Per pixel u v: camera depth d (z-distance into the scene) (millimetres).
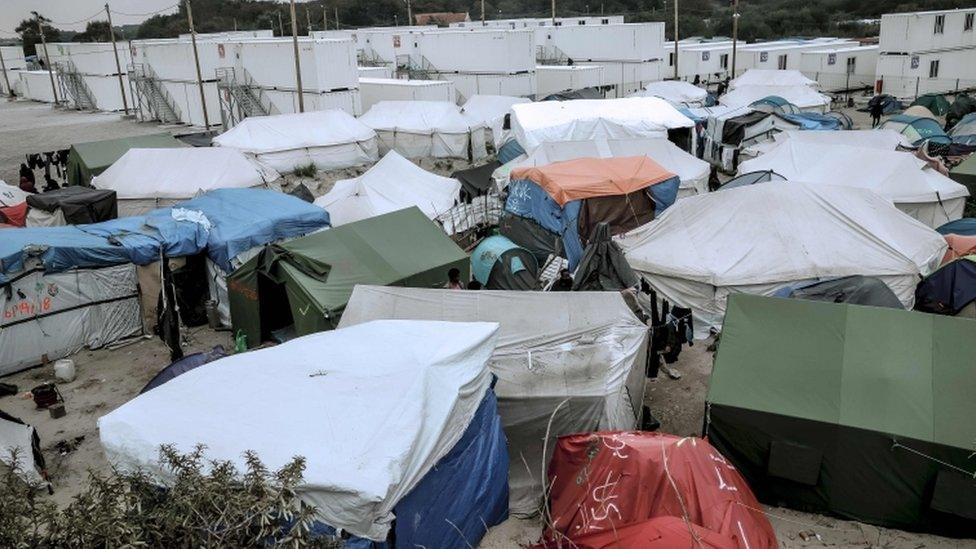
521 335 10891
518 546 8625
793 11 104625
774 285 14641
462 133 36344
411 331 9766
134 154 25047
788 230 15172
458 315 11578
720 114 33406
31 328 14477
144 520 5859
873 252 14891
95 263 15094
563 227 18062
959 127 31547
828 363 9586
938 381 9195
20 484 6578
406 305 11922
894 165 20672
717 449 9555
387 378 8211
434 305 11812
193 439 7305
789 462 9148
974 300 13820
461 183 24062
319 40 41531
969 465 8500
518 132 29266
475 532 8609
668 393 12695
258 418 7645
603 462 8625
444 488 7965
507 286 16125
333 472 6672
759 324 10266
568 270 16344
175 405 7996
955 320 9828
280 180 30094
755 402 9250
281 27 87062
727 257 15117
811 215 15344
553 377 10023
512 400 9742
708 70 59812
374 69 52156
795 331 10078
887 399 9047
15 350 14328
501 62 46188
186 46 49500
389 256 15094
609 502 8234
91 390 13625
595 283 14422
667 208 18141
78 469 10930
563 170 19375
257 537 5766
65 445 11492
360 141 34656
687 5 120750
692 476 8117
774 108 33281
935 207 20266
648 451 8453
